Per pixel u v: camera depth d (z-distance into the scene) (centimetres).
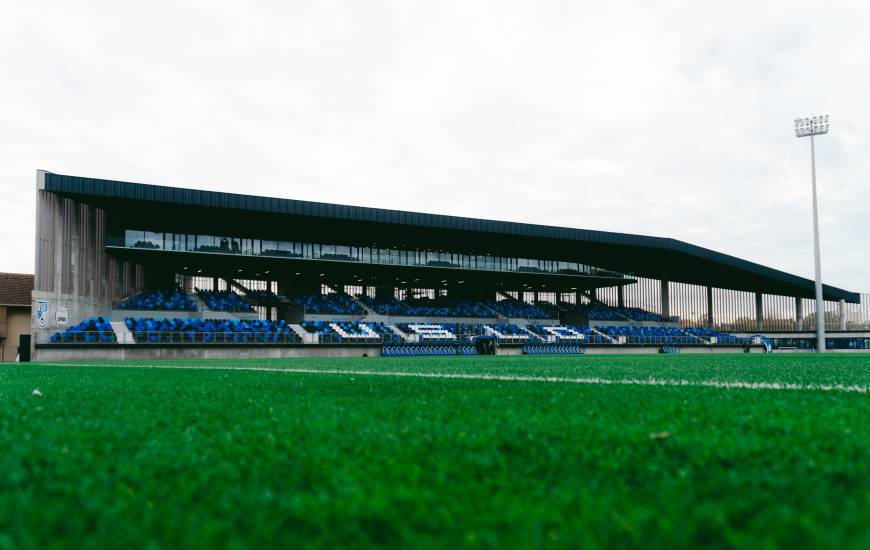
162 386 739
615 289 5728
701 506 186
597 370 1234
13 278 3691
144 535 168
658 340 4566
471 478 227
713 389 647
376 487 214
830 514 174
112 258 3622
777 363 1666
